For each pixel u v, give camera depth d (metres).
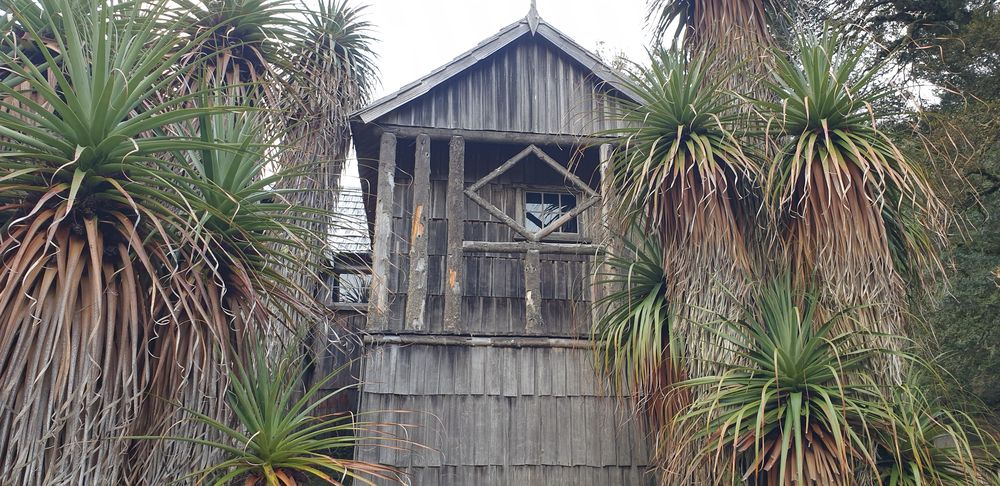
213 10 4.69
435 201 6.10
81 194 2.94
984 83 8.11
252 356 3.53
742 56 4.43
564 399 4.97
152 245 3.05
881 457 3.37
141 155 3.09
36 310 2.57
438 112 5.71
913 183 3.60
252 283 3.44
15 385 2.55
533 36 6.05
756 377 3.49
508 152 6.30
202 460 3.22
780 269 3.82
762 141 4.08
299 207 3.62
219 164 3.54
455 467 4.72
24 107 3.53
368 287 5.75
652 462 4.68
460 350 4.98
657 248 4.38
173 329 3.01
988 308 7.72
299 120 4.81
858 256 3.52
